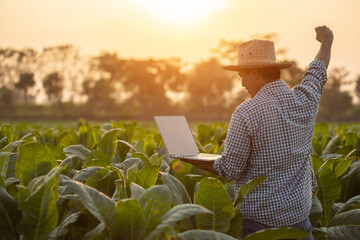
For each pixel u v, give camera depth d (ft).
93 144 19.33
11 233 7.96
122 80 481.46
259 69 10.03
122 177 9.43
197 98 467.11
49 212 7.50
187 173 13.10
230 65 10.21
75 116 438.81
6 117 419.95
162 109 472.85
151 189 7.34
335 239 11.34
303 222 9.96
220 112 458.91
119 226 7.04
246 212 9.66
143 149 16.34
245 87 10.44
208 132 24.34
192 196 11.46
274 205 9.53
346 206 12.37
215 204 8.50
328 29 11.64
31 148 8.81
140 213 6.86
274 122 9.55
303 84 10.52
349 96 399.44
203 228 8.60
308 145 10.25
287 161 9.68
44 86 447.42
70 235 8.87
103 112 491.72
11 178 9.77
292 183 9.78
